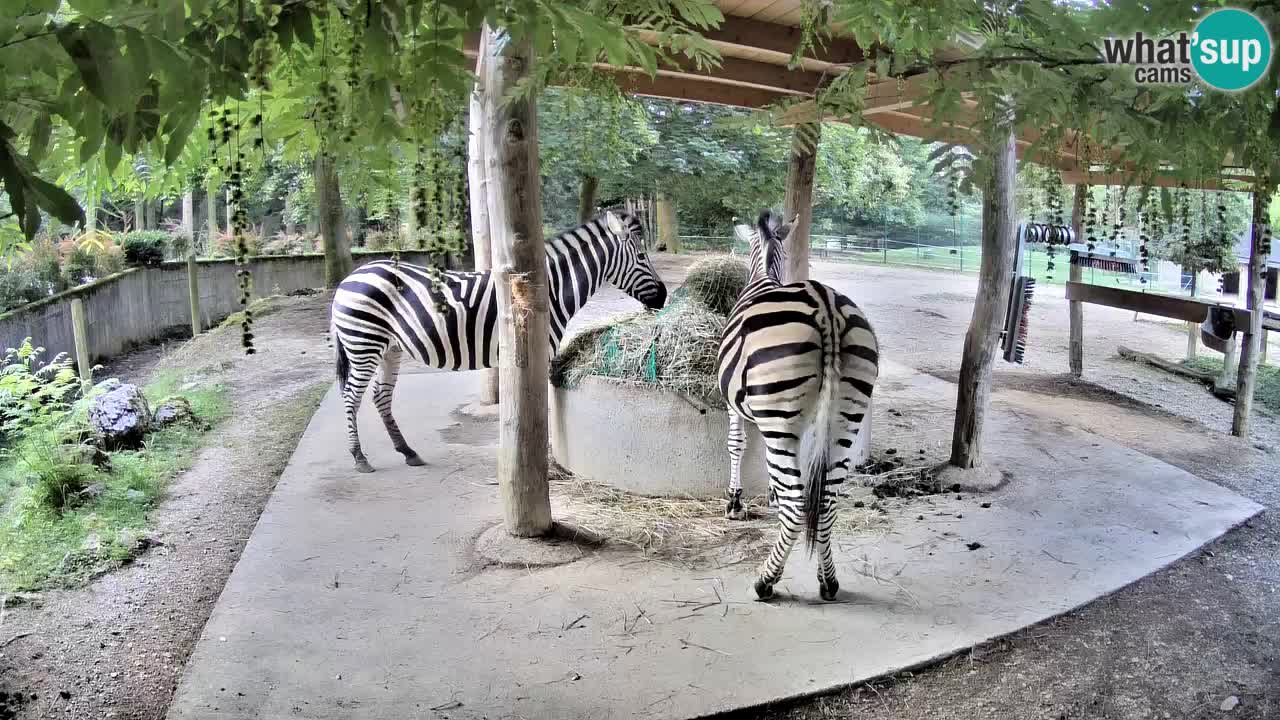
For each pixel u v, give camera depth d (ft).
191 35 5.16
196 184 9.97
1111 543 13.97
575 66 9.38
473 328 17.10
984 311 16.61
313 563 13.23
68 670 10.62
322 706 9.48
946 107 7.64
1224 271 23.81
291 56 6.48
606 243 18.34
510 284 13.25
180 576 13.32
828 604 11.80
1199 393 27.12
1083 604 11.85
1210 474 18.40
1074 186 27.45
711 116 50.31
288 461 18.92
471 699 9.62
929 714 9.53
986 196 15.98
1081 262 28.43
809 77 20.80
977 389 16.89
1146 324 41.32
